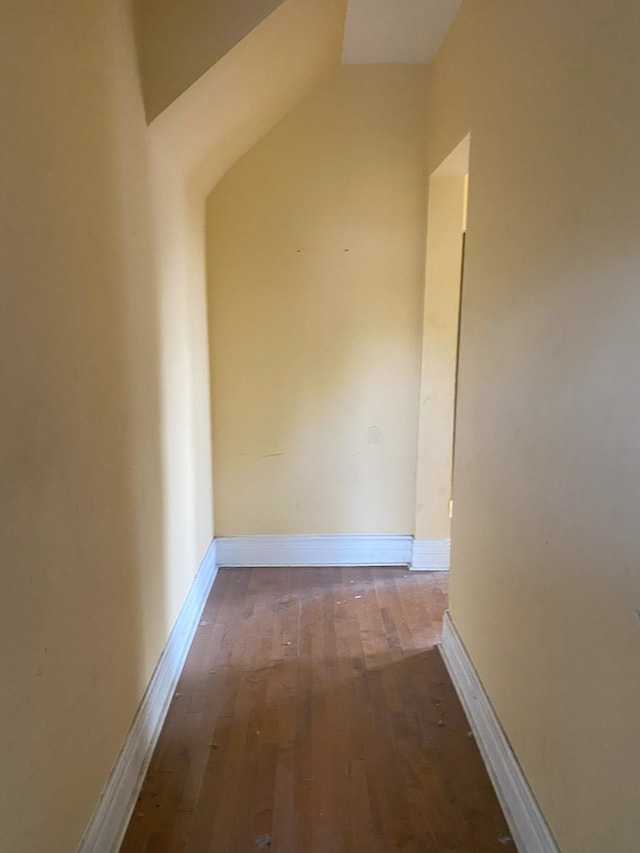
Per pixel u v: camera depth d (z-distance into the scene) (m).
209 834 1.68
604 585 1.21
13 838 1.12
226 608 3.00
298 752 2.00
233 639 2.71
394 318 3.29
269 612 2.96
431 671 2.47
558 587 1.43
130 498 1.83
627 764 1.12
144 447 1.99
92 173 1.50
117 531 1.71
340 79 3.07
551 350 1.47
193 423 2.84
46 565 1.24
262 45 2.08
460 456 2.36
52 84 1.27
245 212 3.18
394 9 2.48
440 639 2.72
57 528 1.29
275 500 3.46
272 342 3.30
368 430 3.39
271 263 3.22
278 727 2.12
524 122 1.66
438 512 3.41
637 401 1.09
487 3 2.03
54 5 1.28
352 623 2.86
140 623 1.94
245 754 1.99
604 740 1.21
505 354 1.82
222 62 1.94
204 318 3.13
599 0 1.22
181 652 2.49
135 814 1.74
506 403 1.81
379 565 3.52
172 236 2.38
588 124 1.27
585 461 1.29
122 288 1.75
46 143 1.24
